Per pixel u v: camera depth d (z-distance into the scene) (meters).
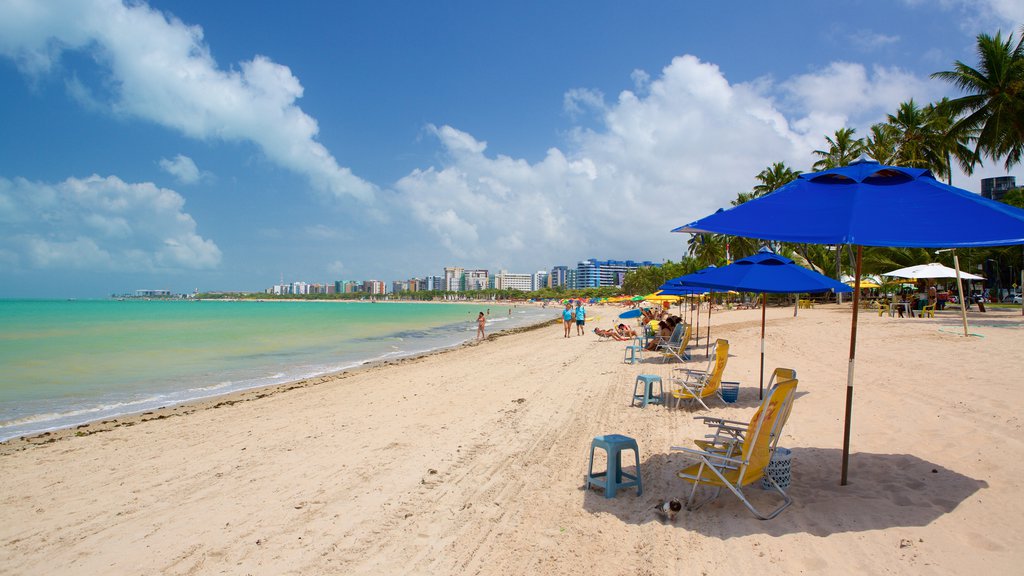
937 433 6.11
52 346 24.72
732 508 4.57
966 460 5.23
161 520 5.08
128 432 9.00
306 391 12.95
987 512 4.11
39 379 15.67
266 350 24.64
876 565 3.49
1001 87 27.52
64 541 4.70
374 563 4.02
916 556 3.56
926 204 3.75
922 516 4.14
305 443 7.68
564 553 4.02
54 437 8.95
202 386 14.50
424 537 4.43
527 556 4.00
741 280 8.14
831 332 17.75
